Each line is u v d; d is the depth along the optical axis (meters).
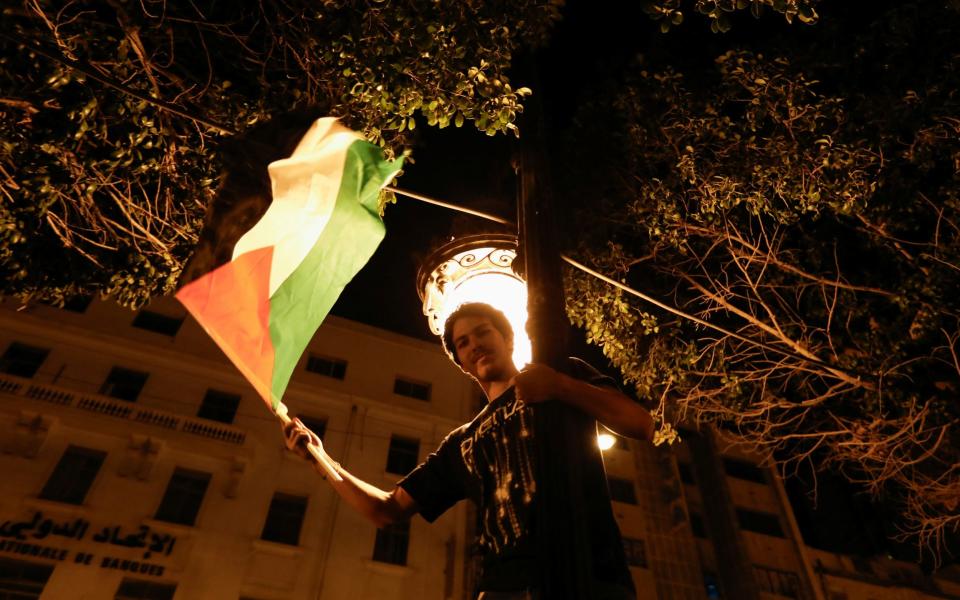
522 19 5.27
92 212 6.20
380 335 22.94
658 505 23.72
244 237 2.81
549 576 1.50
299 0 5.70
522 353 3.73
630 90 8.22
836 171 7.20
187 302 2.50
